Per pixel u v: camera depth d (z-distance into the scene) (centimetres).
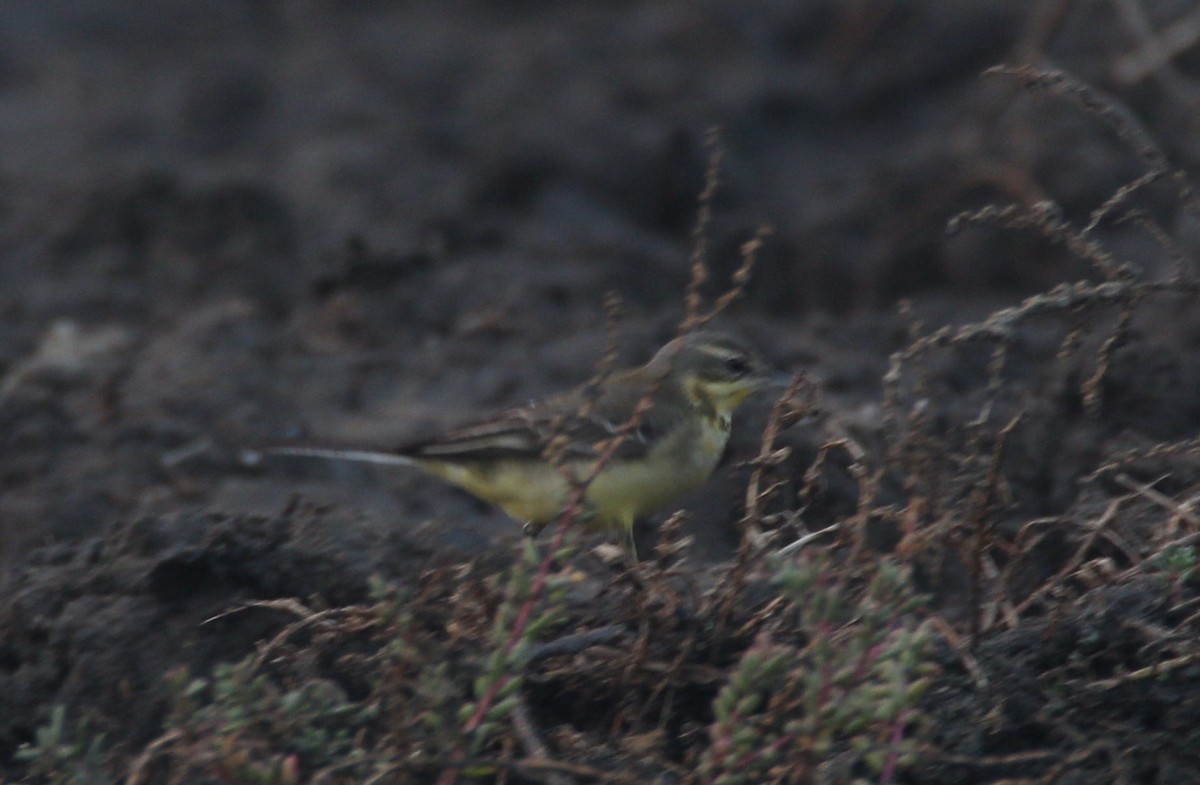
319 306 1711
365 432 1416
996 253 1864
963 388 1373
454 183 2072
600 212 2066
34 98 2547
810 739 687
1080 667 803
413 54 2556
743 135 2269
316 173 2081
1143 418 1203
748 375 1042
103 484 1330
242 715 733
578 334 1588
